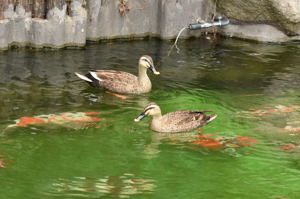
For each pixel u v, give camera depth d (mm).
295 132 10805
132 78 12867
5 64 13797
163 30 16812
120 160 9547
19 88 12352
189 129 10898
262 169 9406
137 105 12031
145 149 10023
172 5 16578
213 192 8602
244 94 12758
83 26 15336
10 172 8969
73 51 15258
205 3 17344
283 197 8516
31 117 10992
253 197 8500
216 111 11789
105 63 14445
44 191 8414
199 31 17422
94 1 15562
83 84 13031
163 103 12203
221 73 14188
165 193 8508
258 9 17062
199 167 9430
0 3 14211
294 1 16547
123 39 16719
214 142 10391
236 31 17500
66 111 11406
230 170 9344
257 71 14406
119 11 16297
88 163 9367
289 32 17234
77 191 8445
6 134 10266
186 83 13414
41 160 9406
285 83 13539
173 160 9641
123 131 10727
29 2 14672
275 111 11805
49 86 12625
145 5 16656
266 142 10391
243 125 11125
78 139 10250
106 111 11594
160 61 14953
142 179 8922
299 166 9539
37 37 14820
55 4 14703
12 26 14648
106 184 8695
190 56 15516
